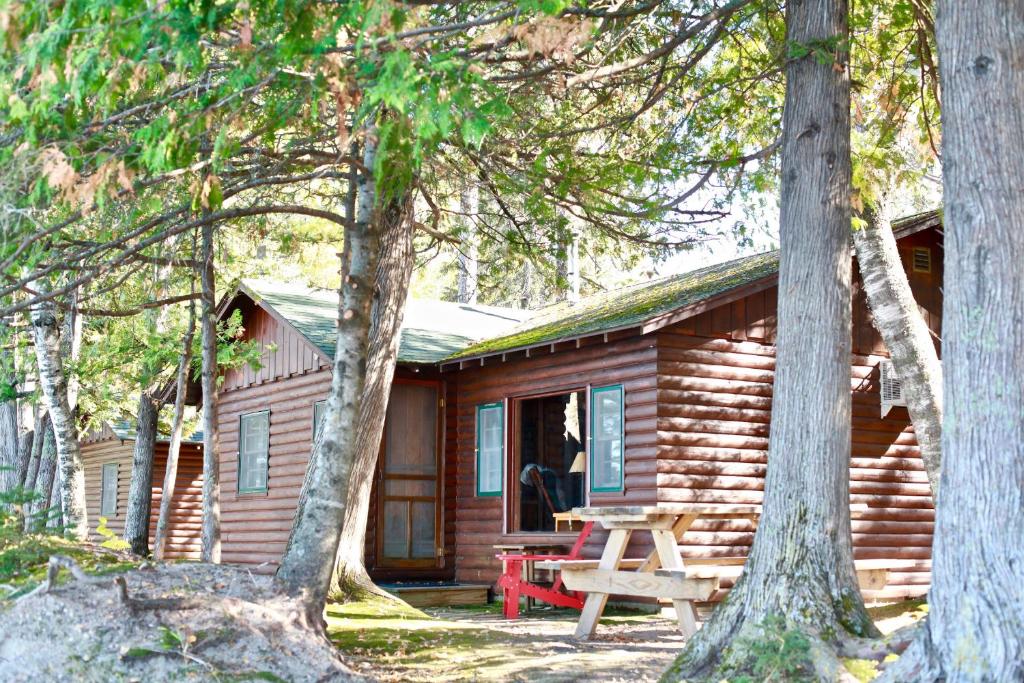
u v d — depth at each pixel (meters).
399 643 9.55
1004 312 5.74
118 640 7.00
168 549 24.75
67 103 6.70
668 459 13.25
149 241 8.27
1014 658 5.35
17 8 5.62
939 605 5.73
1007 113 5.92
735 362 14.03
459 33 7.48
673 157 10.84
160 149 6.27
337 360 8.95
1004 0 6.01
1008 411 5.65
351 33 6.59
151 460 18.83
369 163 9.08
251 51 6.18
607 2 9.27
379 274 13.37
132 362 18.25
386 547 16.23
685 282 16.55
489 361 15.90
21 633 7.27
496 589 15.68
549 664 8.44
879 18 11.30
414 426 16.77
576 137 10.62
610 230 11.75
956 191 6.00
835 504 7.11
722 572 9.45
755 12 10.32
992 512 5.58
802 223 7.58
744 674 6.47
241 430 19.55
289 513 17.64
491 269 15.04
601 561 10.27
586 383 14.52
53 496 18.73
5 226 7.49
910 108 11.91
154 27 5.69
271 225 14.37
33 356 16.00
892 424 15.40
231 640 7.29
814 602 6.81
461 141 10.14
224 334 15.68
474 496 16.47
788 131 7.84
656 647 9.64
